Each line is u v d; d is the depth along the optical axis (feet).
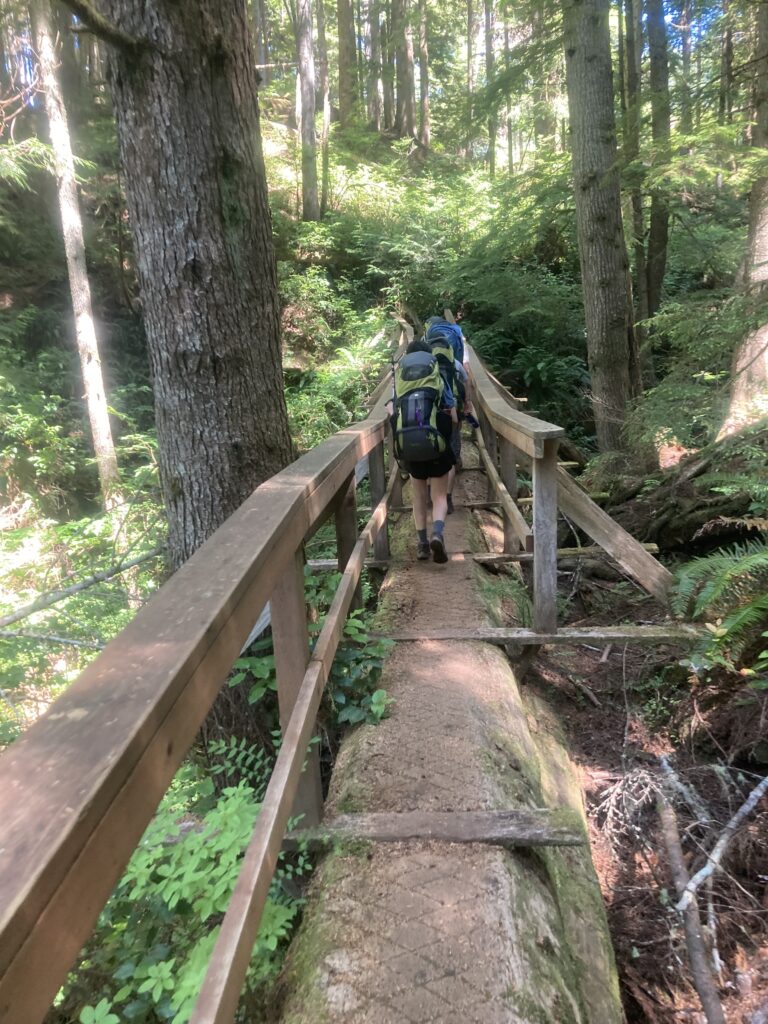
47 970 2.08
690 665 11.64
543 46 27.99
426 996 5.24
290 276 45.78
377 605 13.19
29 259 41.47
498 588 14.25
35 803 2.32
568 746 11.78
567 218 36.68
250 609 4.64
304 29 51.42
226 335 9.65
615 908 9.18
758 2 22.43
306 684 6.62
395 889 6.30
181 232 9.23
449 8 85.51
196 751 10.44
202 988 3.63
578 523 13.24
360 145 70.59
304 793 7.11
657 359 37.65
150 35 8.57
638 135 25.16
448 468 13.93
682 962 8.34
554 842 6.81
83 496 34.12
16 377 34.50
